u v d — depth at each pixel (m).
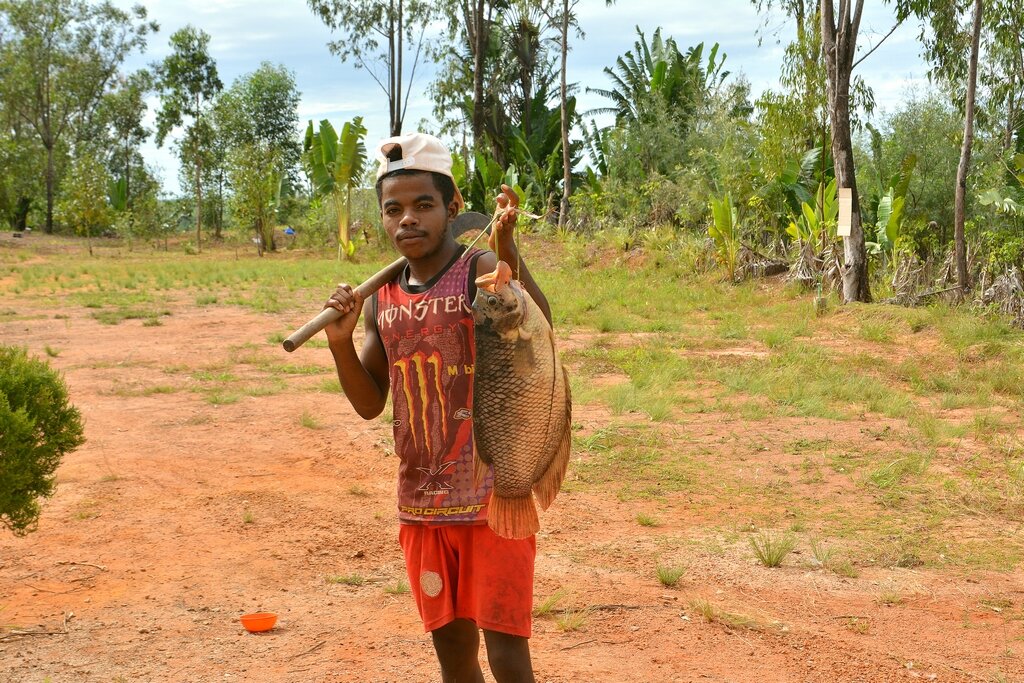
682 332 15.20
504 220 2.33
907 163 21.44
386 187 2.56
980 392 10.02
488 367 2.35
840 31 17.14
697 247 23.06
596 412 9.23
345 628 4.36
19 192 58.00
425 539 2.63
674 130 32.44
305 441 8.10
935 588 4.96
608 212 29.36
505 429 2.36
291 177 71.00
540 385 2.36
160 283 23.84
